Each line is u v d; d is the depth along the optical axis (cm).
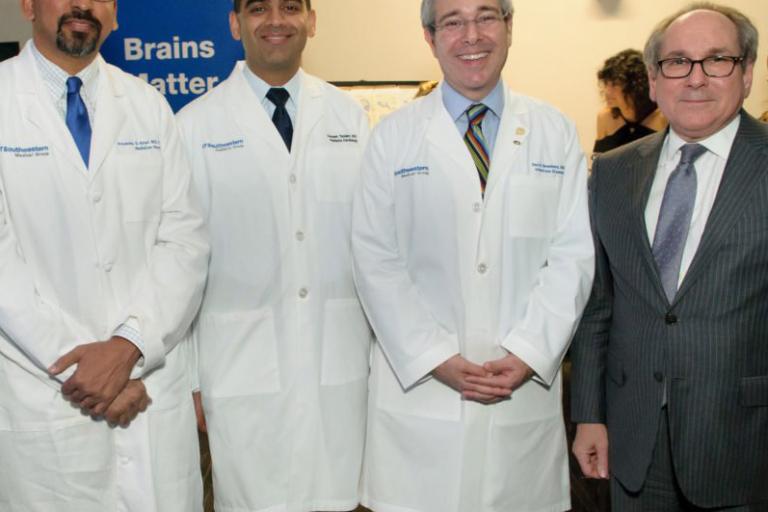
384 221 188
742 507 162
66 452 172
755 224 151
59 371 165
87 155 175
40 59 175
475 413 182
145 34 294
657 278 160
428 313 185
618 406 173
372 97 384
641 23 404
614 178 175
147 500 180
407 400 189
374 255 188
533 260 183
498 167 180
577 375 186
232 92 207
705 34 156
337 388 206
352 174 208
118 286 177
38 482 173
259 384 203
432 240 182
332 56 409
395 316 183
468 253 181
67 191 171
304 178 204
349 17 405
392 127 190
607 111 365
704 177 161
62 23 168
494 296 182
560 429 193
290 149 206
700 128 158
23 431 171
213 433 205
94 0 170
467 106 183
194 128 204
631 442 168
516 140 182
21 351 170
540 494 190
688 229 159
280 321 204
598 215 178
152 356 172
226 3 292
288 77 209
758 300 154
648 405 164
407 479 190
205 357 206
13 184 168
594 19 404
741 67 158
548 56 407
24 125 171
